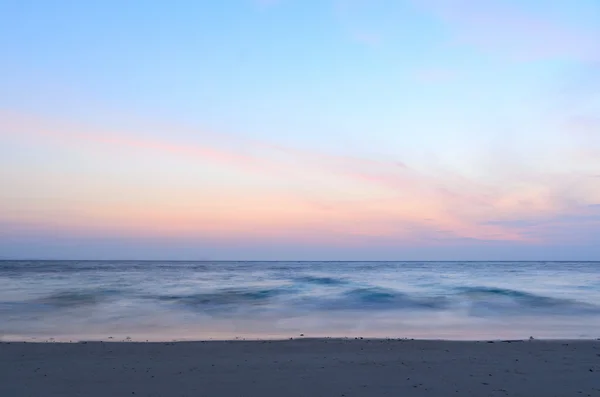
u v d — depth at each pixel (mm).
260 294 28797
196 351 11500
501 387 8211
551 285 37125
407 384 8398
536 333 15617
